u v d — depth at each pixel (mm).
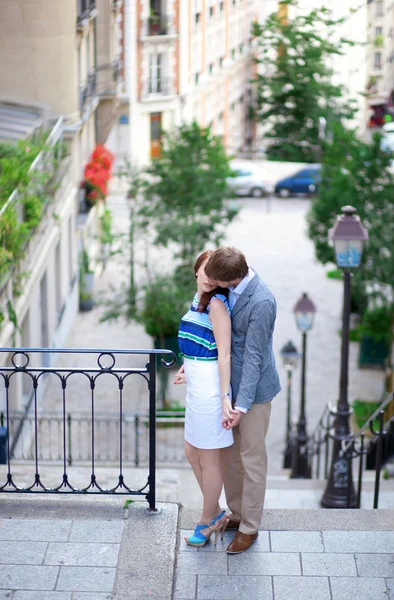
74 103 25250
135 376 23375
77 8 24938
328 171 25078
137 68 41844
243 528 6160
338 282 32594
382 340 25703
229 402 5809
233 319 5828
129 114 42250
